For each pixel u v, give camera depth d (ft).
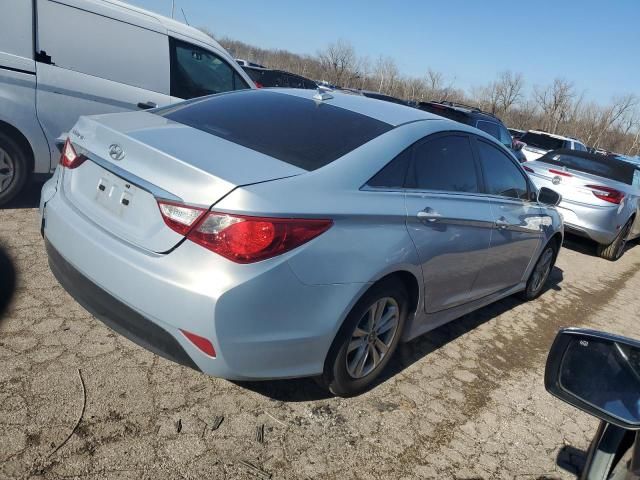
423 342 12.65
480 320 14.87
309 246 7.52
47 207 8.94
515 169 14.02
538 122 238.07
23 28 14.39
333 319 8.04
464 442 9.23
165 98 17.51
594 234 24.99
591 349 5.13
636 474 4.62
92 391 8.35
